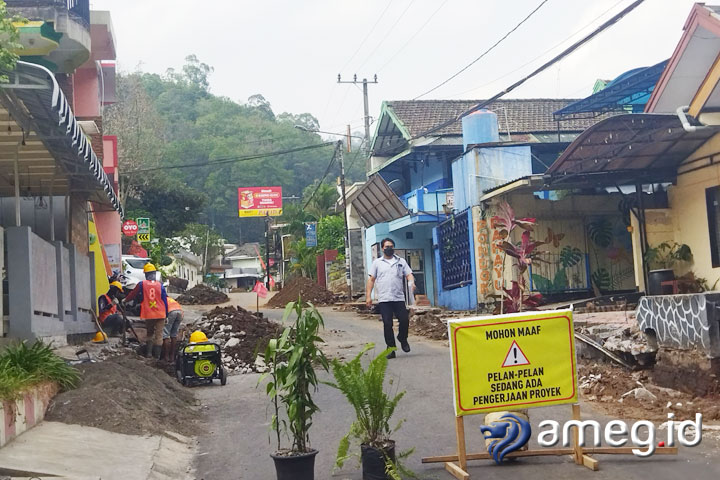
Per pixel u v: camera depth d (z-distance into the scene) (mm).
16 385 7629
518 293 9391
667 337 10273
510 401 6871
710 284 17438
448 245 27297
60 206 18422
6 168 14680
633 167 18500
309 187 74438
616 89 22469
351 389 6594
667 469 6559
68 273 15055
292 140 86500
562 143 27531
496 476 6680
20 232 11500
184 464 7617
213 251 86688
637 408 9266
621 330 11773
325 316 26766
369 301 13562
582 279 23156
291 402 6613
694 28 16625
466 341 6859
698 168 17625
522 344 6922
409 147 30688
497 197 23062
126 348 14961
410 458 7414
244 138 86312
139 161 48188
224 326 17312
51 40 16031
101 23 20516
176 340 14664
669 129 16234
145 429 8266
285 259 62656
